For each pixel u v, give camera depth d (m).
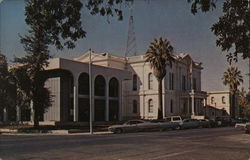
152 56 43.88
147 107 50.69
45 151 14.48
